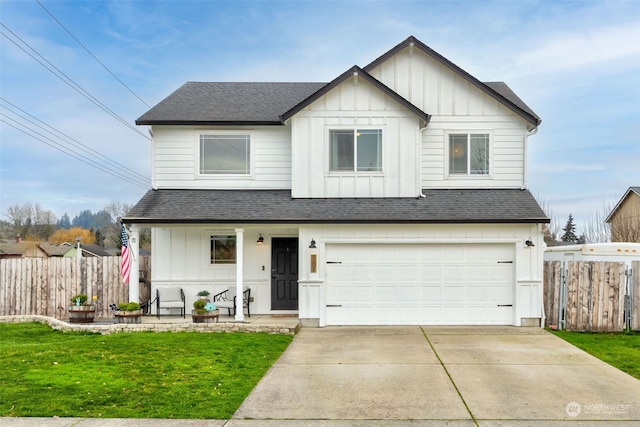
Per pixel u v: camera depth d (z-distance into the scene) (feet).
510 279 42.39
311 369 28.25
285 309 47.39
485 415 20.68
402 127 44.86
